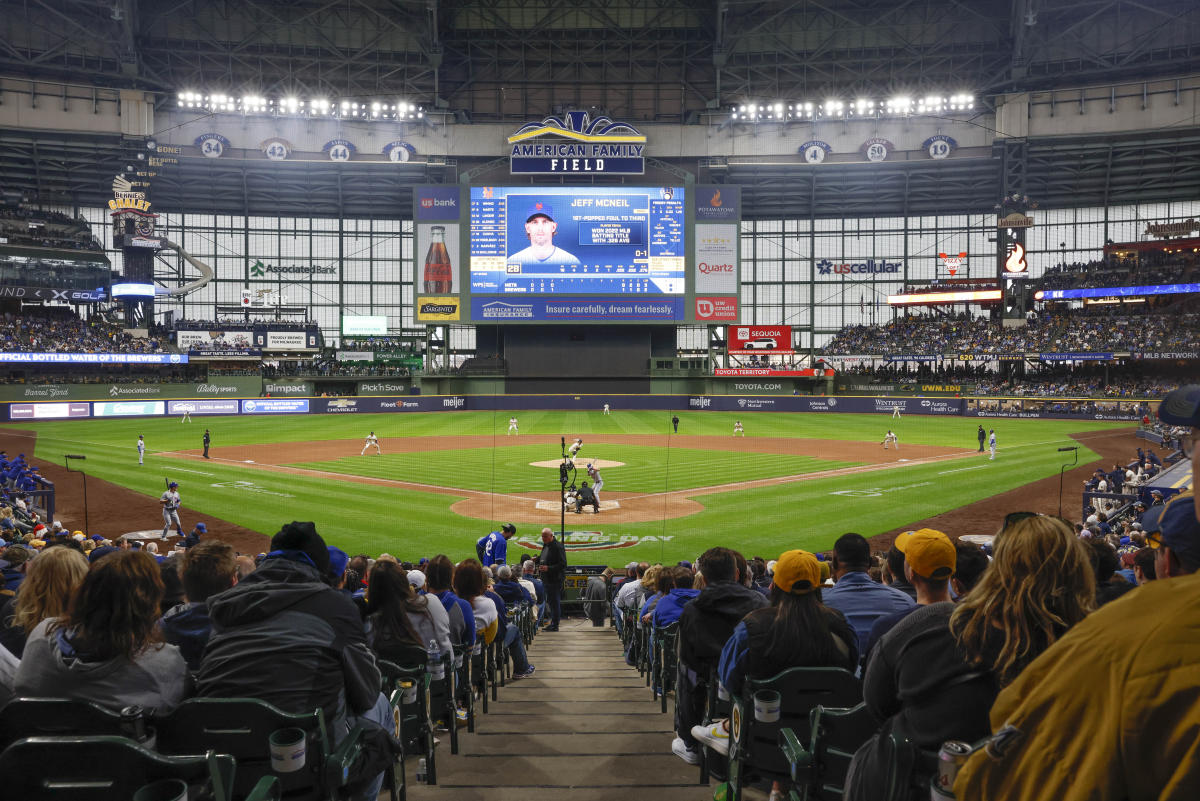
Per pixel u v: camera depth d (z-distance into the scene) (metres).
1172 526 2.28
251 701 3.32
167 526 22.47
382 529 23.31
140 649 3.48
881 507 26.27
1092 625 1.39
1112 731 1.26
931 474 33.38
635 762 5.93
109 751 2.84
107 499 27.66
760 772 4.22
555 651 13.27
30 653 3.52
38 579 4.37
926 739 2.71
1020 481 31.31
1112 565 5.80
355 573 8.89
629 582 13.34
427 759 5.42
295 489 29.72
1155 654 1.23
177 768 2.86
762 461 37.97
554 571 16.39
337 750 3.55
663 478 32.75
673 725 7.12
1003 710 1.55
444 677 6.10
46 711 3.21
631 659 11.59
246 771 3.42
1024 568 2.58
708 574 5.67
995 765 1.49
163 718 3.35
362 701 3.81
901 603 5.27
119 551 3.61
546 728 7.12
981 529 23.00
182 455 39.97
